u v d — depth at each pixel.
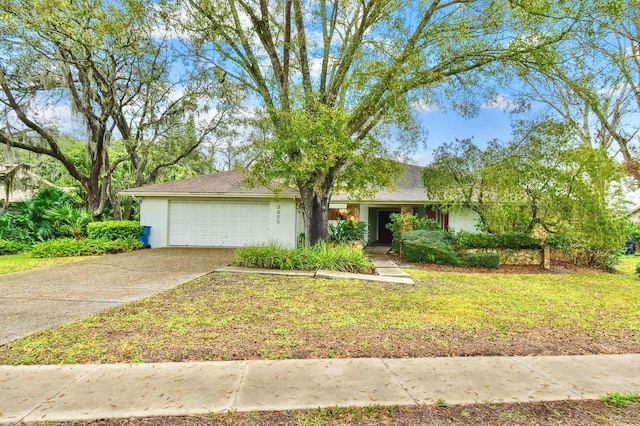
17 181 17.81
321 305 5.96
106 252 13.04
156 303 5.91
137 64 15.66
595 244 11.25
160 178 24.53
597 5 8.79
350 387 3.12
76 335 4.32
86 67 14.12
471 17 9.91
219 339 4.27
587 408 2.85
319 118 9.09
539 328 4.95
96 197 16.39
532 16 9.12
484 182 12.38
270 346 4.08
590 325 5.14
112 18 11.51
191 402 2.83
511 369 3.56
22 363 3.54
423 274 9.58
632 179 16.84
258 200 15.63
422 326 4.90
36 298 6.25
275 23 10.98
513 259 12.05
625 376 3.44
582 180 11.10
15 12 10.79
